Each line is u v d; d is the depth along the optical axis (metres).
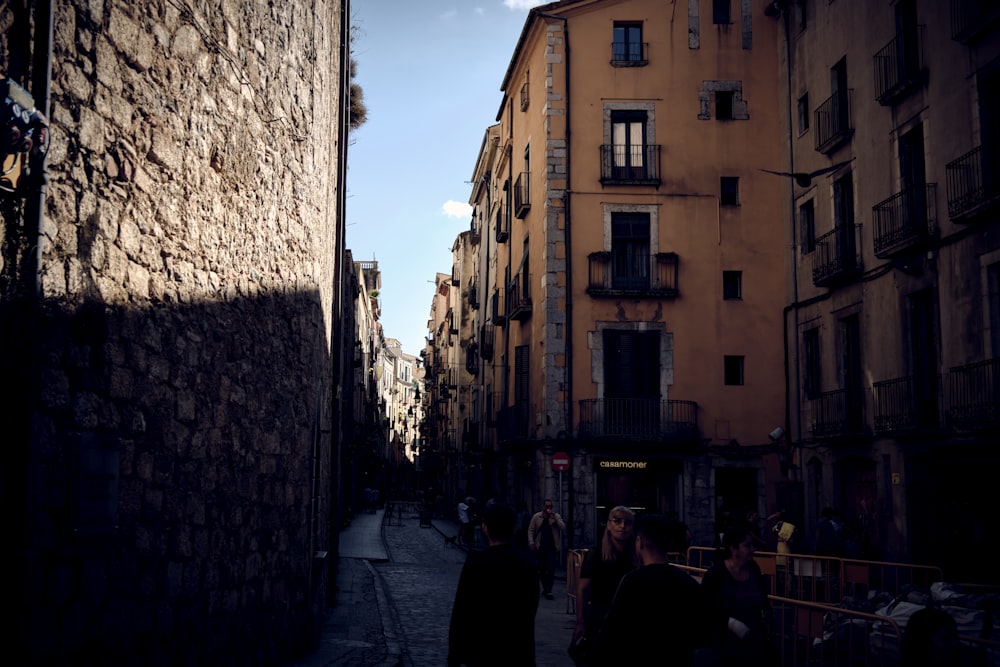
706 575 5.55
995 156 14.98
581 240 25.23
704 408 24.75
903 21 18.14
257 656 7.92
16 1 4.48
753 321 25.00
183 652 6.32
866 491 19.41
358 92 19.64
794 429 23.47
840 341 20.84
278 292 8.69
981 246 15.21
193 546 6.54
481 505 39.22
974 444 14.78
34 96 4.57
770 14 25.84
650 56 25.83
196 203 6.66
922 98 17.14
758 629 5.38
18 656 4.29
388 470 97.69
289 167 9.04
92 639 5.09
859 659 7.41
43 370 4.66
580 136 25.58
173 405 6.24
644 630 4.19
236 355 7.50
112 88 5.41
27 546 4.38
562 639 11.83
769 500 24.14
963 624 8.41
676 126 25.62
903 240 17.03
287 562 8.90
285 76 8.85
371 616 12.91
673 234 25.28
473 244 46.47
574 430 24.59
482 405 40.62
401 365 125.38
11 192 4.34
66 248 4.90
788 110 24.53
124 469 5.50
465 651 4.87
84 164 5.09
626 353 24.94
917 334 17.52
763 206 25.41
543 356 25.23
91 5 5.16
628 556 5.99
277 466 8.61
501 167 34.03
